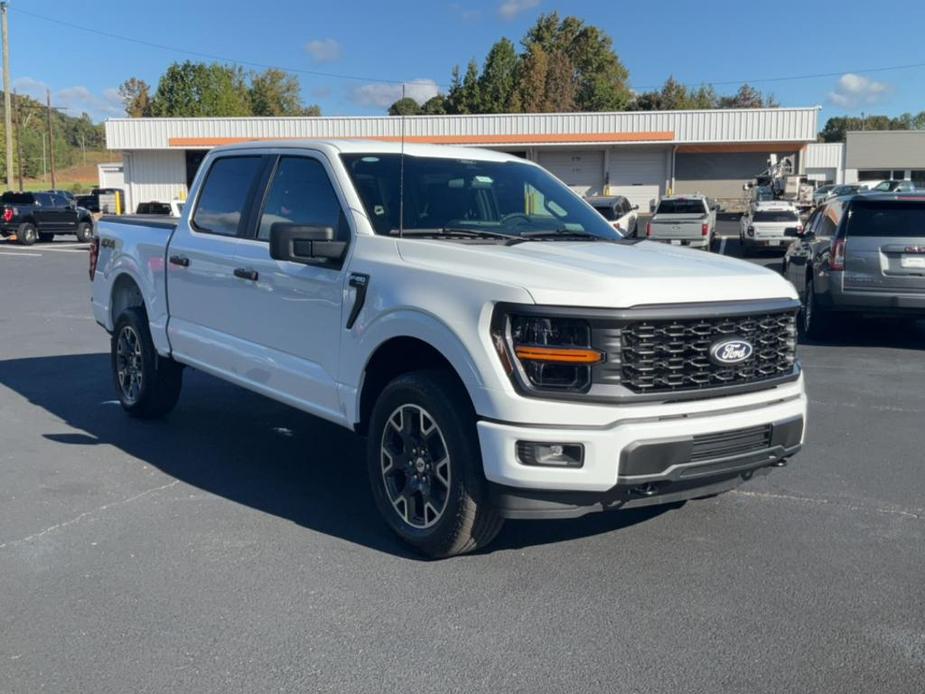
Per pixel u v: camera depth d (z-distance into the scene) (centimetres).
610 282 415
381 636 388
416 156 563
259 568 458
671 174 4394
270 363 563
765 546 492
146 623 399
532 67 7144
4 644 381
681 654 374
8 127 4300
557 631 394
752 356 450
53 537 498
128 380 757
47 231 3491
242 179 620
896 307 1102
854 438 717
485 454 420
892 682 354
